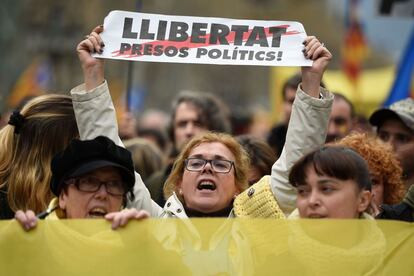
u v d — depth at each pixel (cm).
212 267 845
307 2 8012
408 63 1784
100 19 5769
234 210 959
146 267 842
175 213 957
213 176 964
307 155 851
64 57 5544
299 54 952
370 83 2486
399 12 1733
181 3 7538
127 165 864
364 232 841
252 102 6669
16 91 2922
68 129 987
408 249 843
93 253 843
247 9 8006
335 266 840
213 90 6638
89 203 860
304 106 945
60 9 5550
